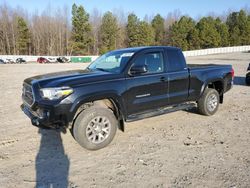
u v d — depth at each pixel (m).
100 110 5.04
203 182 3.87
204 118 7.02
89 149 5.02
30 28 81.62
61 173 4.21
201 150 4.97
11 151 5.04
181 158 4.64
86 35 76.88
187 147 5.12
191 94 6.64
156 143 5.34
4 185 3.87
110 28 82.25
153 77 5.78
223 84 7.50
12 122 6.88
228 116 7.23
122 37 87.88
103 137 5.12
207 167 4.30
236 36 89.69
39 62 52.66
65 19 85.19
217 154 4.79
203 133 5.89
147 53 5.83
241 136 5.68
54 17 84.44
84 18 75.69
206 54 67.94
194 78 6.65
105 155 4.83
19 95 10.75
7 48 77.50
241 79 15.79
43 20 83.25
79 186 3.83
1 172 4.25
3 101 9.55
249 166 4.32
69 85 4.77
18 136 5.82
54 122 4.70
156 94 5.88
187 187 3.75
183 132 5.96
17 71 23.59
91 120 4.95
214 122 6.68
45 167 4.41
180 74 6.30
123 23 96.69
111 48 82.62
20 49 77.19
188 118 7.02
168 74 6.07
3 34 77.44
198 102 7.09
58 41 81.25
